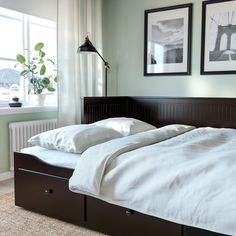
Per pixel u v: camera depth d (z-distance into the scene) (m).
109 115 3.27
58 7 3.16
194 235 1.44
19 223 1.93
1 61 3.06
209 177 1.40
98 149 1.83
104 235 1.78
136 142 1.94
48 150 2.15
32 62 3.23
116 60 3.74
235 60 2.99
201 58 3.17
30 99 3.35
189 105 3.17
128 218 1.68
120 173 1.65
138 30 3.54
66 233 1.81
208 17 3.09
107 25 3.76
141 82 3.59
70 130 2.13
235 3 2.94
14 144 2.95
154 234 1.58
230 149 1.79
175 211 1.42
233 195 1.28
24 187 2.12
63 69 3.24
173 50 3.33
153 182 1.52
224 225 1.27
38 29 3.45
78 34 3.42
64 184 1.93
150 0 3.43
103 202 1.77
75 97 3.38
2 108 2.87
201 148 1.85
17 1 2.98
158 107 3.35
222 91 3.10
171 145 1.90
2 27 3.06
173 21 3.30
